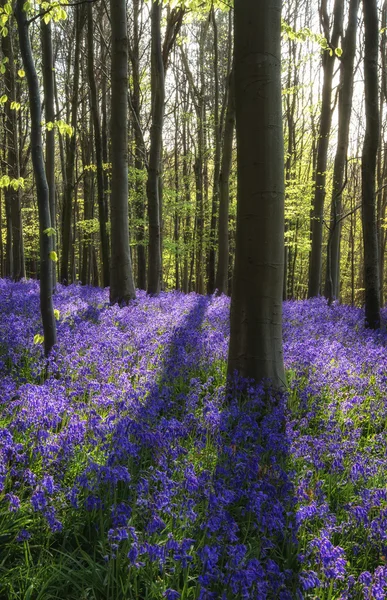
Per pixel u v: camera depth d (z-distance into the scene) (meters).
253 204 5.45
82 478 3.42
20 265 17.75
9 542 3.19
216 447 4.29
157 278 13.88
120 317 9.29
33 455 3.91
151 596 2.79
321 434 4.64
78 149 29.59
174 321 8.80
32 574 2.94
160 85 13.55
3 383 5.19
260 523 3.21
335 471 4.03
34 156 5.62
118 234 11.44
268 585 2.70
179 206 23.20
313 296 16.72
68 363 5.93
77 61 17.05
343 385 6.10
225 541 3.09
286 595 2.67
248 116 5.36
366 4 9.70
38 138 5.61
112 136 11.36
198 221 27.44
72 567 3.07
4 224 33.16
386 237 27.27
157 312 10.02
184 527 3.23
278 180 5.43
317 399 5.68
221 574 2.72
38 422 4.18
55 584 2.93
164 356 6.57
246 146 5.41
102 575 2.96
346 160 15.60
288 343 7.48
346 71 14.92
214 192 23.75
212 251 24.66
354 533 3.46
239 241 5.62
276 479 3.70
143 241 22.17
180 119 31.14
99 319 9.30
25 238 33.25
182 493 3.49
